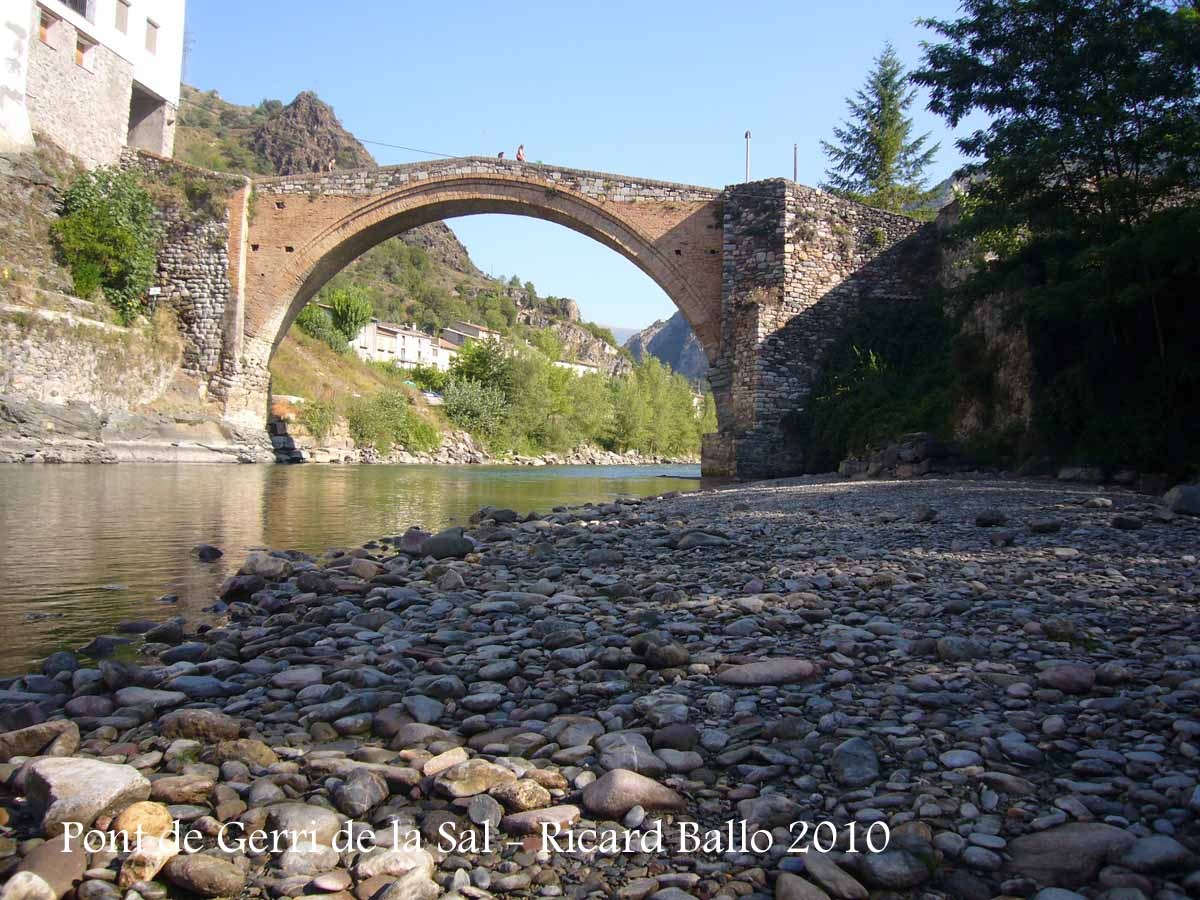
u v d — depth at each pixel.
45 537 9.97
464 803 2.73
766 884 2.29
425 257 168.12
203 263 31.22
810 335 26.84
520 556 8.62
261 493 17.72
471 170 31.11
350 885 2.34
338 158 178.25
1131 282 13.35
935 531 8.85
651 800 2.71
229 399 30.88
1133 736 3.07
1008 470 16.55
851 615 5.04
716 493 17.38
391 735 3.46
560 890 2.31
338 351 54.84
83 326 26.16
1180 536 7.94
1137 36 14.45
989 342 18.27
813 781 2.84
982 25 16.73
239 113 194.12
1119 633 4.54
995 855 2.32
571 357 136.50
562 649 4.53
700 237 30.02
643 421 82.00
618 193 30.52
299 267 31.67
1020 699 3.52
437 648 4.83
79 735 3.33
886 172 40.03
